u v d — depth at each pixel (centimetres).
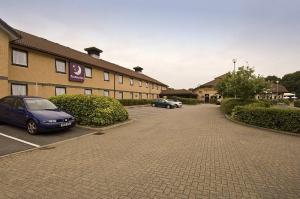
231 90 1944
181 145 793
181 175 505
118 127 1209
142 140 871
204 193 419
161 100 3384
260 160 631
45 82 1875
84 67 2406
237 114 1525
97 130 1091
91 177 488
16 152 677
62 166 557
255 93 1902
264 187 449
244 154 691
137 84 4006
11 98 1051
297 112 1109
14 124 1001
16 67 1608
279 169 557
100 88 2750
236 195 413
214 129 1176
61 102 1255
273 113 1217
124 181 469
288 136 1042
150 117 1772
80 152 688
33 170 528
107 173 512
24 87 1681
